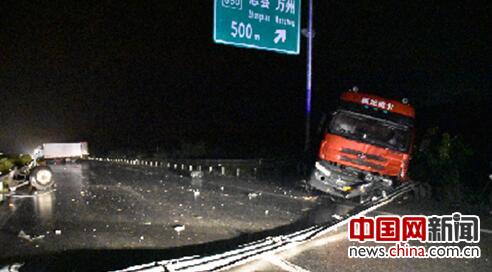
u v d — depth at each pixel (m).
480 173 16.59
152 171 22.56
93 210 10.59
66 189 14.56
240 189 14.98
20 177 15.72
